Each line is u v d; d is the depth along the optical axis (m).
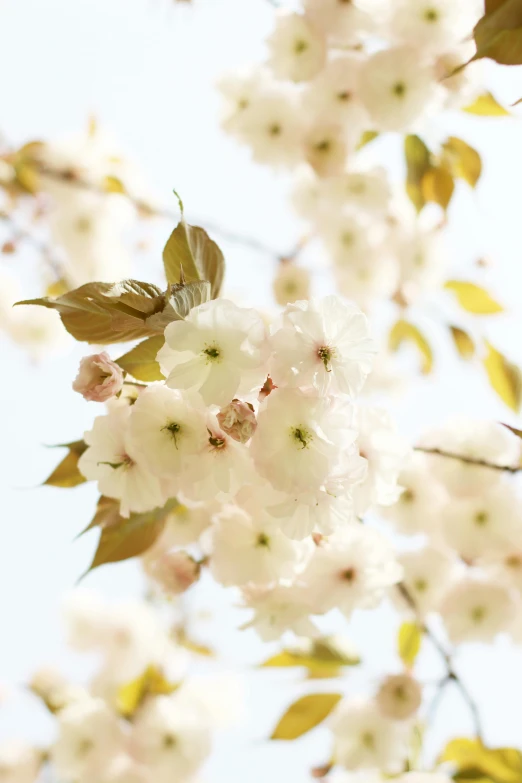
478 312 1.43
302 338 0.90
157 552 1.17
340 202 1.48
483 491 1.17
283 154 1.39
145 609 1.68
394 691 1.17
